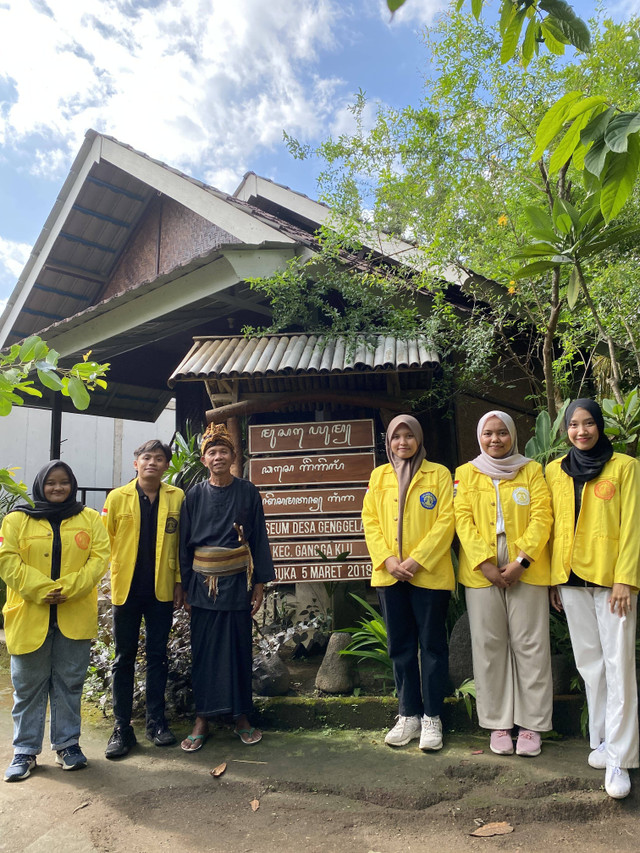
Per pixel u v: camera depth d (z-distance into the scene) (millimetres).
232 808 2783
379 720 3609
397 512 3467
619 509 3021
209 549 3473
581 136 1726
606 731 2900
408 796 2803
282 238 5426
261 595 3609
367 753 3262
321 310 5879
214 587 3418
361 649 4070
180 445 5836
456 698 3553
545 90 4316
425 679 3346
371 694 3791
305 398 4684
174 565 3580
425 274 4715
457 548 4055
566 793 2814
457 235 4680
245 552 3537
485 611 3275
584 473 3117
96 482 13375
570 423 3162
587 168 1685
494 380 5156
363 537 4375
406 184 4664
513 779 2924
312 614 4676
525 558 3174
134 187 7891
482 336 4547
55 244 8055
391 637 3420
